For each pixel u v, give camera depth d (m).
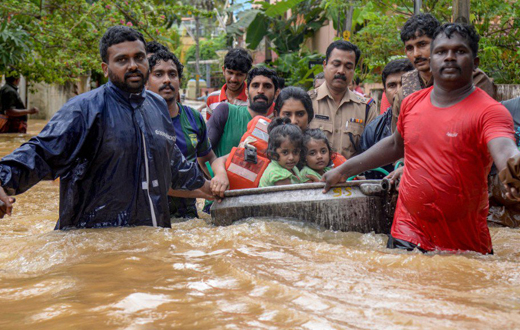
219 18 34.91
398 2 9.70
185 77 64.62
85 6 12.96
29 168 3.38
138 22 12.86
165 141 3.94
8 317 2.07
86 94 3.71
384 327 1.84
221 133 5.51
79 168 3.71
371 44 10.00
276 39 18.25
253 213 3.98
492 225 4.60
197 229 3.74
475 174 3.18
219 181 4.27
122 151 3.71
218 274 2.62
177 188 4.25
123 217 3.83
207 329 1.87
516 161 2.52
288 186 3.92
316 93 5.89
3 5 11.73
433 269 2.69
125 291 2.34
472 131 3.10
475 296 2.21
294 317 1.96
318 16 17.98
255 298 2.20
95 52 13.72
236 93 6.73
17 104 15.16
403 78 4.79
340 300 2.15
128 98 3.77
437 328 1.82
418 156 3.33
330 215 3.82
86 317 2.02
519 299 2.16
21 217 5.05
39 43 13.36
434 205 3.26
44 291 2.42
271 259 2.91
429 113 3.29
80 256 3.08
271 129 4.77
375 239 3.67
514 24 8.06
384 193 3.83
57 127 3.53
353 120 5.79
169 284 2.46
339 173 3.84
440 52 3.17
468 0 6.25
